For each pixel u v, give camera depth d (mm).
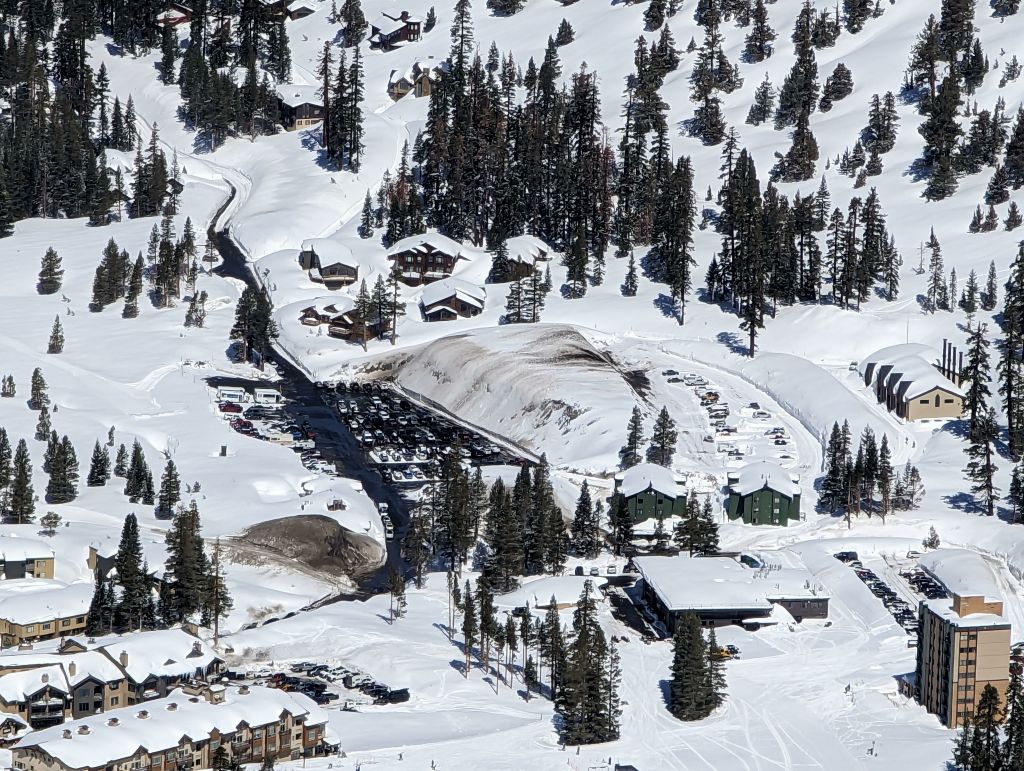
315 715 152875
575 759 154250
